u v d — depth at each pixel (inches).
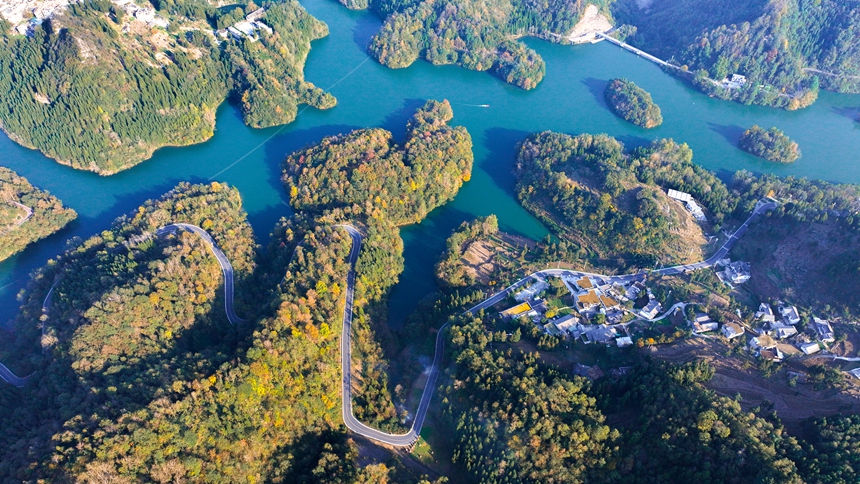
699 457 6441.9
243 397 7007.9
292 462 7047.2
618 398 7455.7
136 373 7170.3
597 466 6717.5
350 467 6924.2
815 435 6761.8
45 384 7455.7
